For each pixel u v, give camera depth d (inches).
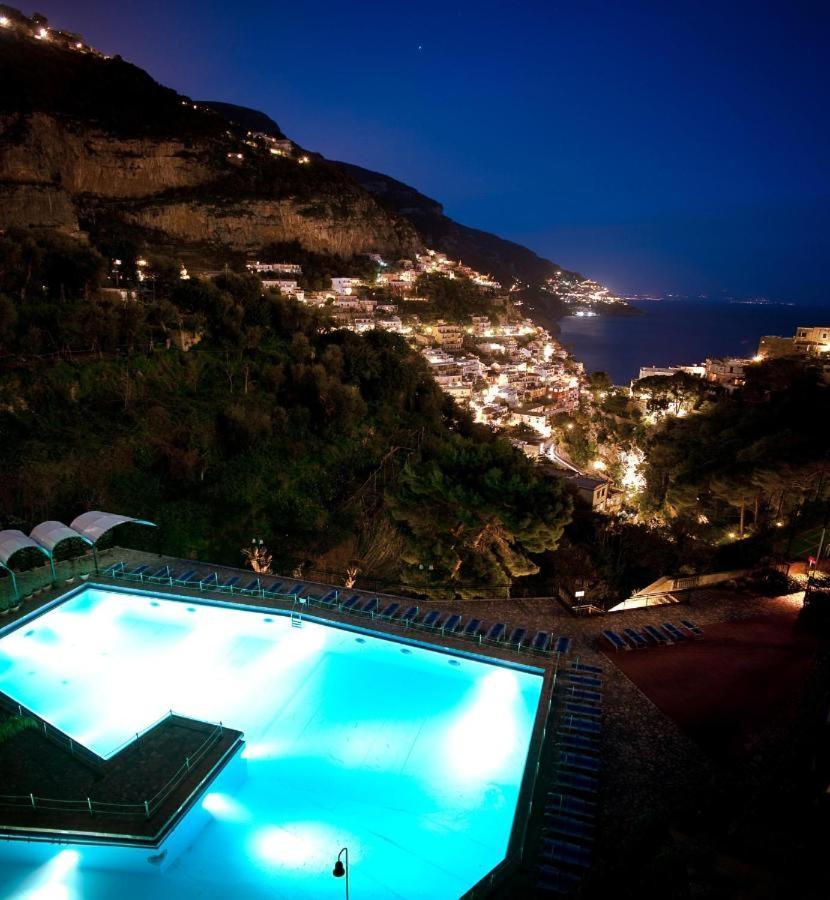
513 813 492.4
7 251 1792.6
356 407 1881.2
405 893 425.1
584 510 1862.7
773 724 558.6
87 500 1222.9
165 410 1574.8
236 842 460.1
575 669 658.8
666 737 566.9
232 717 601.9
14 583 769.6
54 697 631.2
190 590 813.9
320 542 1364.4
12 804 441.1
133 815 434.6
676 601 823.1
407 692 642.2
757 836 330.3
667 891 302.8
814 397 1600.6
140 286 2375.7
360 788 514.0
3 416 1342.3
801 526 1221.1
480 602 826.8
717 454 1558.8
